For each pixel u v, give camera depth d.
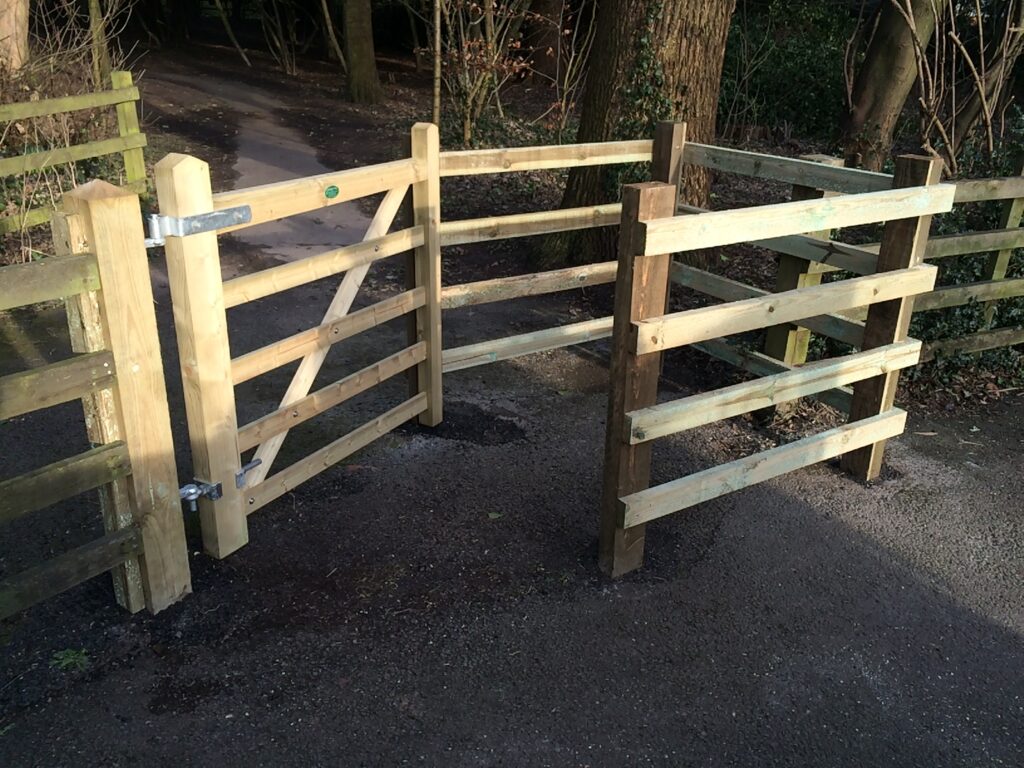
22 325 5.63
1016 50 6.94
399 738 2.56
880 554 3.57
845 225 3.35
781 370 4.55
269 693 2.70
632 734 2.61
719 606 3.20
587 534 3.60
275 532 3.54
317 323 5.98
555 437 4.43
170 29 18.45
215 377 3.10
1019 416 4.96
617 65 6.23
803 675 2.88
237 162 10.05
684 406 3.16
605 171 6.29
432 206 4.03
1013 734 2.68
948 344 5.09
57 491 2.61
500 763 2.48
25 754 2.45
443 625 3.03
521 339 4.72
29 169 6.68
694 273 4.97
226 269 6.95
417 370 4.38
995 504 4.00
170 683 2.73
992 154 6.65
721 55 6.36
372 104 13.90
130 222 2.59
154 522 2.93
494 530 3.61
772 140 11.77
